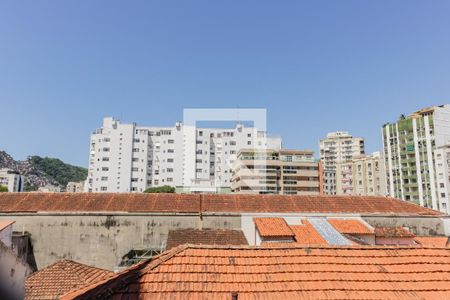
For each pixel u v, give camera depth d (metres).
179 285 7.88
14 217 25.09
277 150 85.44
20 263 6.53
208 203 28.39
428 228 28.33
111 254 25.30
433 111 76.81
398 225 28.06
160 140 91.44
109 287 7.74
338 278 8.40
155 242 25.70
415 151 78.50
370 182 100.25
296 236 23.02
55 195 28.19
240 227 26.42
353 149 141.38
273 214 26.95
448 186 69.94
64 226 25.39
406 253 9.50
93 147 100.06
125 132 92.31
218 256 9.04
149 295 7.54
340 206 29.16
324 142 146.12
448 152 70.50
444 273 8.77
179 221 26.28
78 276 14.49
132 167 91.31
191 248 9.26
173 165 89.38
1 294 5.88
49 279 14.17
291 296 7.76
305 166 82.75
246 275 8.38
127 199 28.19
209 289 7.82
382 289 8.09
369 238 23.92
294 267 8.73
